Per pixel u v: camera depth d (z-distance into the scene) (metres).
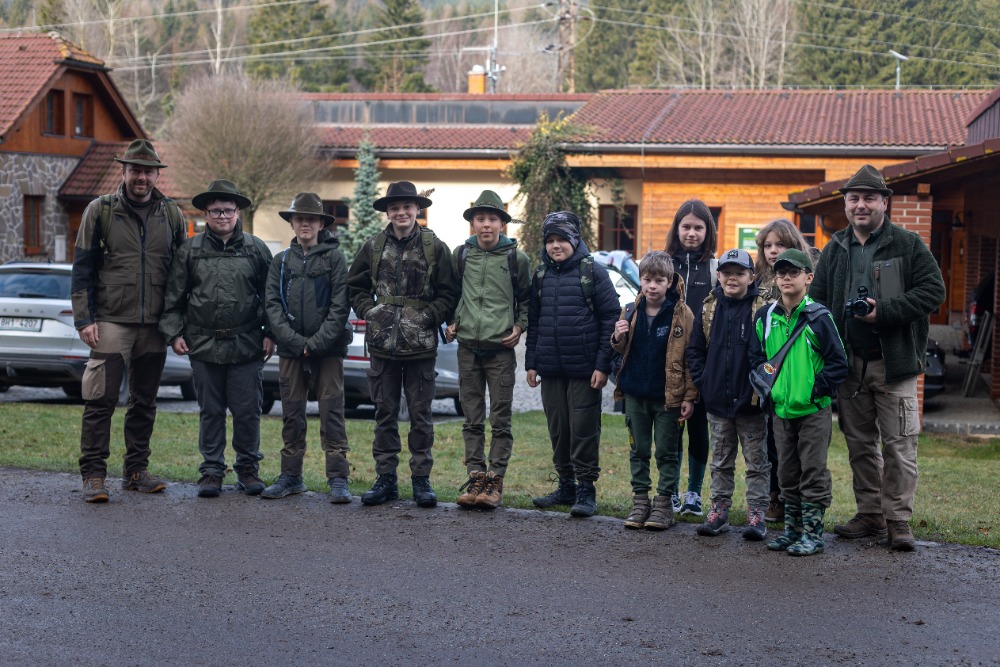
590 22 69.56
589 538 6.45
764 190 25.61
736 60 65.44
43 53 27.72
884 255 6.28
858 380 6.38
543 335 7.08
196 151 27.66
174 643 4.71
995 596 5.40
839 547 6.30
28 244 27.03
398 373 7.36
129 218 7.34
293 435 7.54
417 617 5.07
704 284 7.36
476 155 27.50
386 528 6.64
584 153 25.92
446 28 85.44
